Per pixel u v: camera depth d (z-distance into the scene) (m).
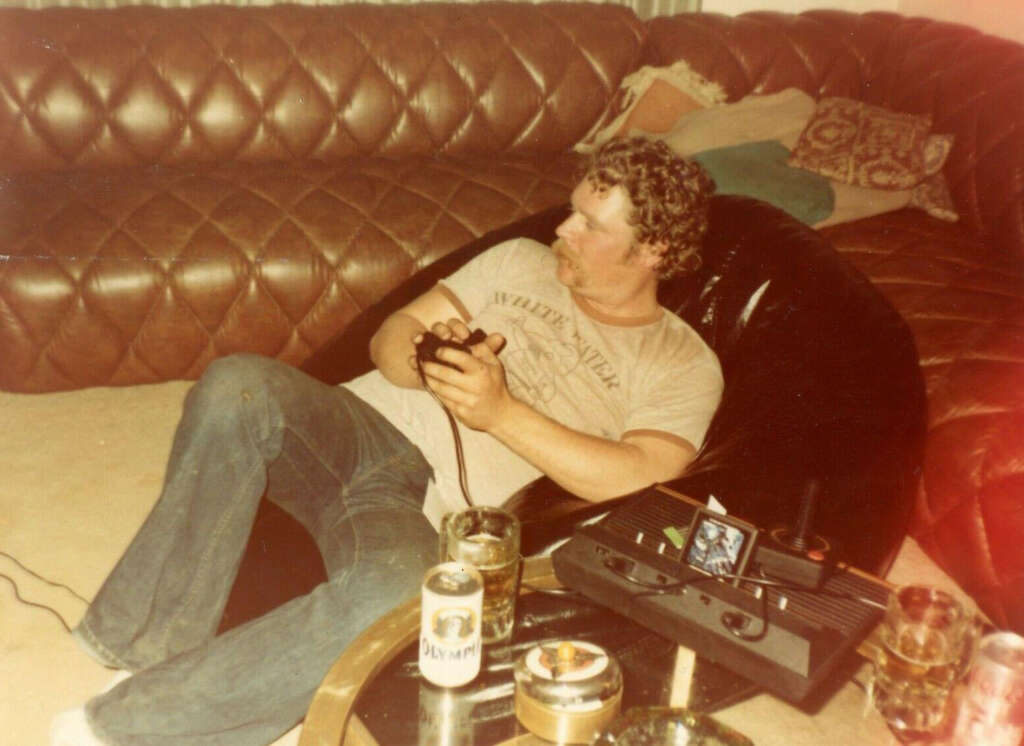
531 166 3.04
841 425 1.39
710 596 1.06
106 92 2.77
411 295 1.91
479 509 1.26
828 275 1.67
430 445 1.64
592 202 1.55
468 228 2.78
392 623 1.20
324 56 2.92
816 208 2.84
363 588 1.35
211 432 1.43
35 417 2.62
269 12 2.93
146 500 2.31
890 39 3.34
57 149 2.78
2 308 2.52
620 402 1.62
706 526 1.11
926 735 1.09
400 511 1.54
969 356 2.22
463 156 3.10
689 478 1.33
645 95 3.11
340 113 2.96
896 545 1.29
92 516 2.23
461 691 1.13
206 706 1.30
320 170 2.89
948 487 2.09
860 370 1.48
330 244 2.67
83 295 2.55
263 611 1.48
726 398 1.64
